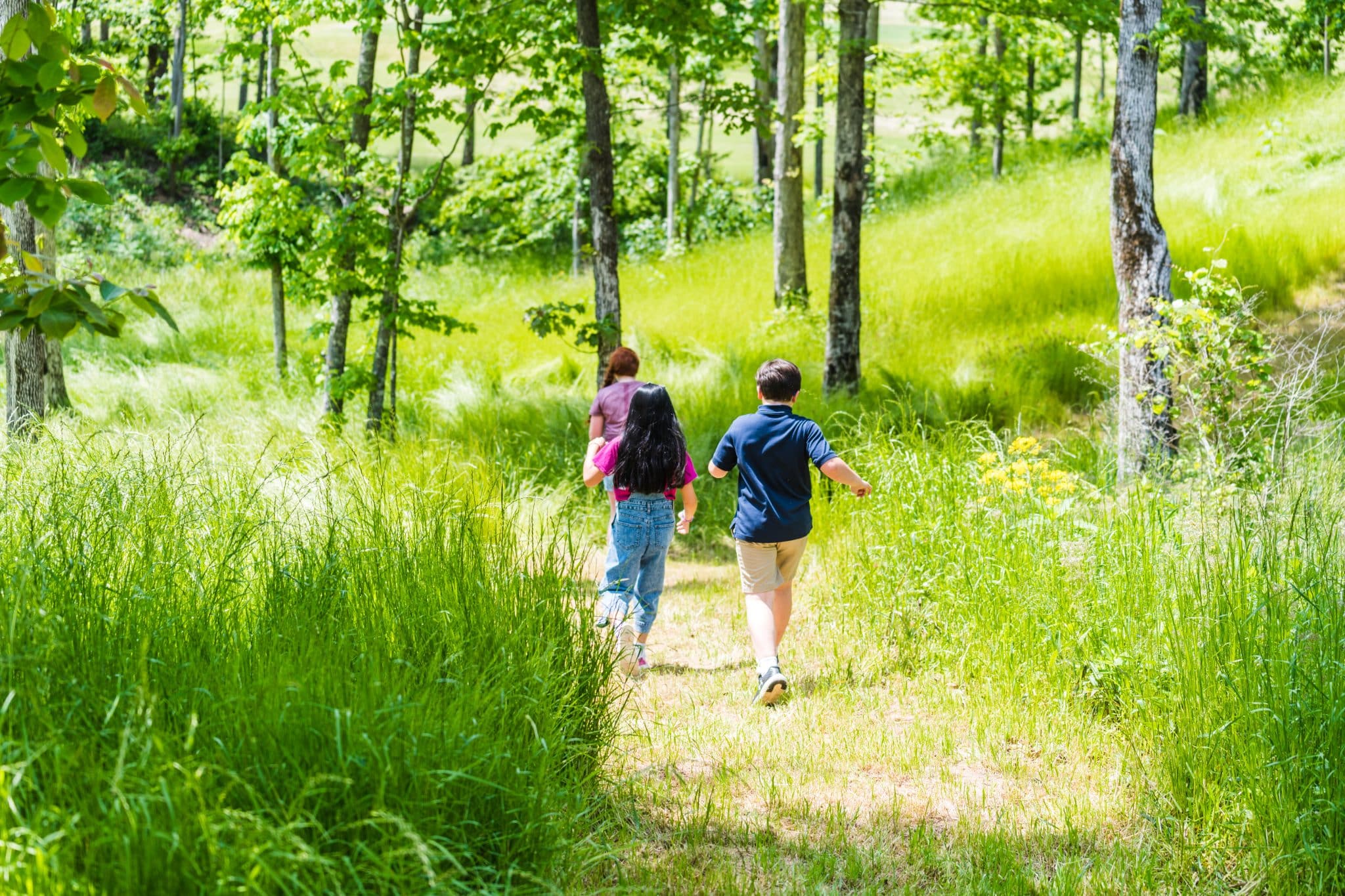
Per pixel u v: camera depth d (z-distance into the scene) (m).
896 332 13.73
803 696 5.35
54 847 2.31
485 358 15.53
